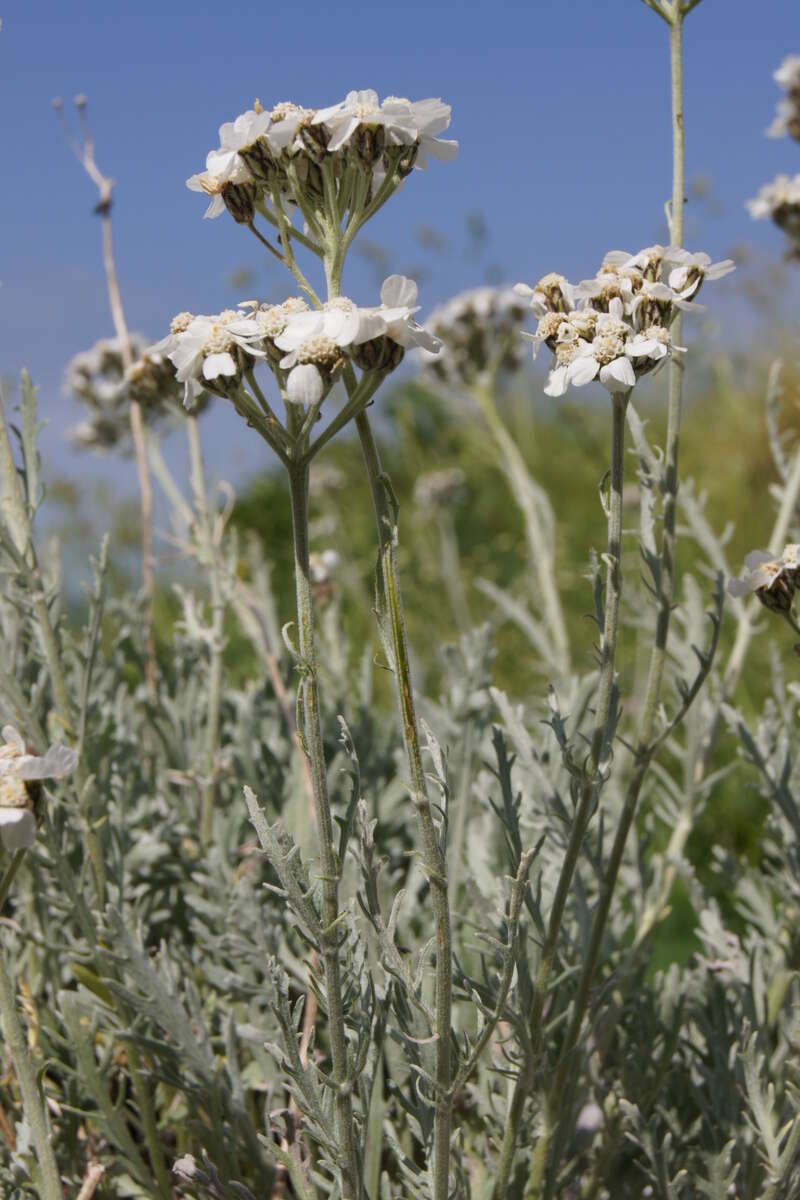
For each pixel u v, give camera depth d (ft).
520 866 1.39
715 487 5.25
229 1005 1.73
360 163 1.38
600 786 1.46
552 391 1.44
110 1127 1.56
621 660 3.87
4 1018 1.43
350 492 5.78
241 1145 1.59
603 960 1.67
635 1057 1.66
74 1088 1.63
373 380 1.33
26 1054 1.43
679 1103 1.70
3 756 1.36
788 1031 1.63
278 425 1.34
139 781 2.08
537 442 5.87
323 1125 1.41
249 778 2.04
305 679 1.34
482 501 5.56
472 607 4.63
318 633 2.54
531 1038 1.48
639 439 1.58
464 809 1.91
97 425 2.59
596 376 1.43
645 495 1.58
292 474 1.34
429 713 2.01
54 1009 1.70
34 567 1.63
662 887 1.81
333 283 1.38
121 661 2.19
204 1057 1.58
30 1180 1.51
